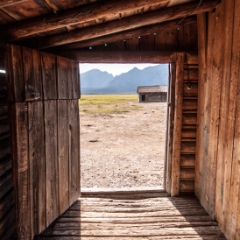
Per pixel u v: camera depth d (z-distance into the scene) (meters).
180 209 2.89
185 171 3.28
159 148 7.16
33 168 2.13
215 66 2.52
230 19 2.18
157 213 2.80
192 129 3.20
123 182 4.16
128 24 2.35
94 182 4.15
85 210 2.87
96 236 2.36
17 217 1.94
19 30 1.80
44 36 2.27
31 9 1.62
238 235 2.09
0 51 2.03
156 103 26.17
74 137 2.98
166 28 2.94
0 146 2.04
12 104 1.82
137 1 1.75
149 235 2.38
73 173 2.99
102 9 1.75
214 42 2.53
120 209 2.89
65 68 2.66
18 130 1.88
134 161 5.66
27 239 2.09
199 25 2.85
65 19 1.76
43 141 2.28
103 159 5.87
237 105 2.09
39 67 2.16
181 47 3.06
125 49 3.01
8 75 1.80
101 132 9.98
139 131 10.22
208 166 2.74
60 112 2.60
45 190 2.37
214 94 2.56
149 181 4.20
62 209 2.75
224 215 2.37
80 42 2.87
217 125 2.50
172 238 2.33
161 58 2.99
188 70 3.08
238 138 2.08
